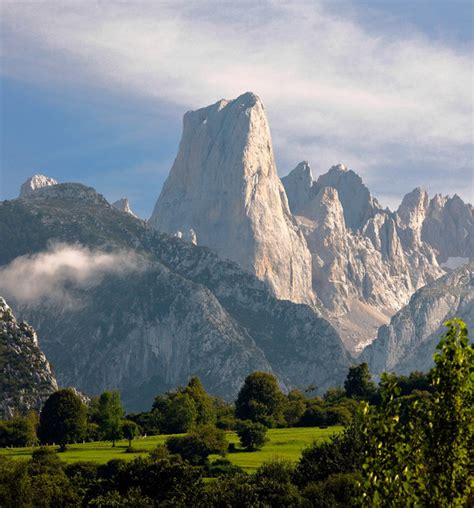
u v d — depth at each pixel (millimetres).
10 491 111062
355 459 110000
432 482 38156
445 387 38906
